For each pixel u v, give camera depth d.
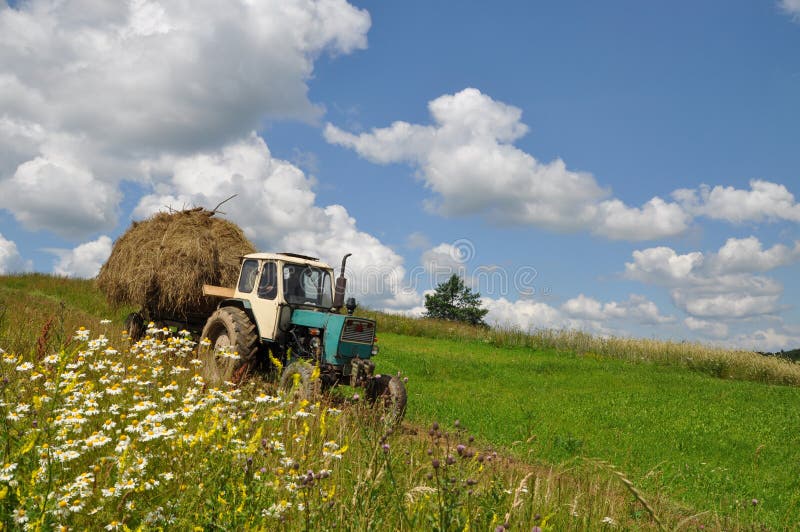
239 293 9.98
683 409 13.30
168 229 10.75
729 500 6.96
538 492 3.80
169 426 4.11
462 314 51.88
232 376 7.33
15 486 2.68
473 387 14.60
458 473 3.16
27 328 8.39
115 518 2.81
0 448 2.89
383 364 16.55
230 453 3.12
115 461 3.11
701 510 6.24
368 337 8.60
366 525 2.90
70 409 4.12
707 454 9.55
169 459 3.40
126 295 10.83
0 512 2.53
